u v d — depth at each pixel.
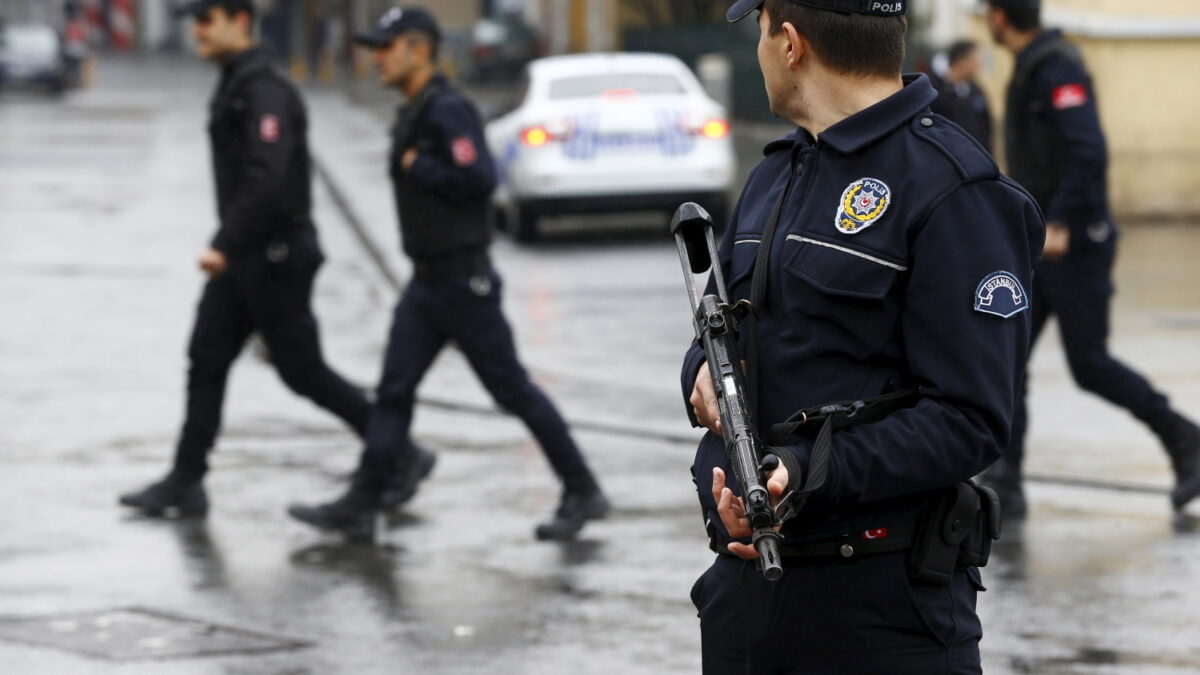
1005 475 18.03
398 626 14.53
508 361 17.25
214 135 18.08
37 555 16.86
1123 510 18.22
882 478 7.02
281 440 22.55
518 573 16.19
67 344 29.80
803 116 7.55
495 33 113.31
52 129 82.38
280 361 18.47
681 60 78.50
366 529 17.38
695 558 16.64
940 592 7.38
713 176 43.16
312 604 15.21
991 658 13.48
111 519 18.31
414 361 17.27
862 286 7.14
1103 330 17.67
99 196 54.91
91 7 189.38
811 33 7.38
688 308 33.09
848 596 7.30
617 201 42.94
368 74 125.69
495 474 20.47
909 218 7.10
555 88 43.78
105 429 23.03
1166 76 45.53
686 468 20.59
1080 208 17.42
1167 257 38.78
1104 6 45.22
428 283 17.12
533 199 42.88
